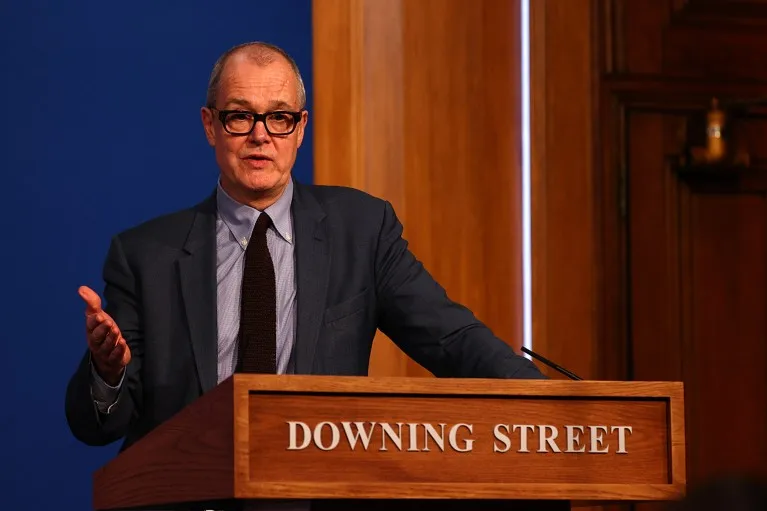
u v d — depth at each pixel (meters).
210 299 4.55
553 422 3.26
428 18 8.23
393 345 7.84
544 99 8.44
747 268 8.78
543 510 3.38
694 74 8.80
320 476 3.05
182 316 4.58
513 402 3.23
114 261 4.76
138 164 7.45
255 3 7.75
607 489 3.25
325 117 7.89
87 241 7.32
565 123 8.48
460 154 8.27
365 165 7.98
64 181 7.30
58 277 7.24
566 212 8.45
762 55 8.93
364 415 3.10
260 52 4.83
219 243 4.77
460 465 3.16
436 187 8.19
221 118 4.74
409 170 8.10
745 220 8.80
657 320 8.57
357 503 3.20
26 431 7.09
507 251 8.37
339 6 7.97
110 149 7.41
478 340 4.48
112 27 7.47
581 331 8.41
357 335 4.61
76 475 7.17
